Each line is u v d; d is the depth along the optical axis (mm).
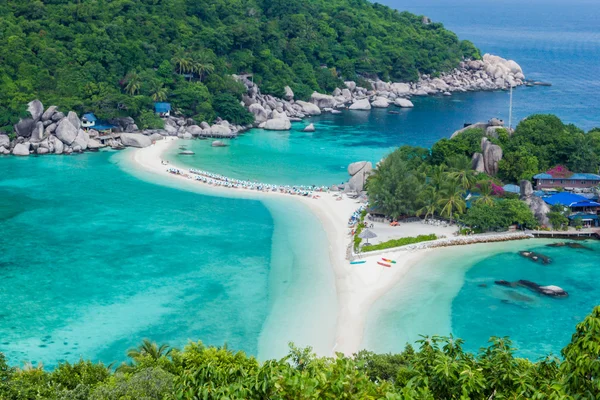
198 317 81688
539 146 141375
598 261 103375
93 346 74500
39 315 82000
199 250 105188
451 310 84500
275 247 107188
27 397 53469
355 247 106062
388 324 80375
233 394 40469
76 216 122125
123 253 103312
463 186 122375
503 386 42000
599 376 35531
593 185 131500
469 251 106938
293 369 41188
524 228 117375
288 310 83875
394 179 120750
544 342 76438
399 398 37219
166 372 54688
